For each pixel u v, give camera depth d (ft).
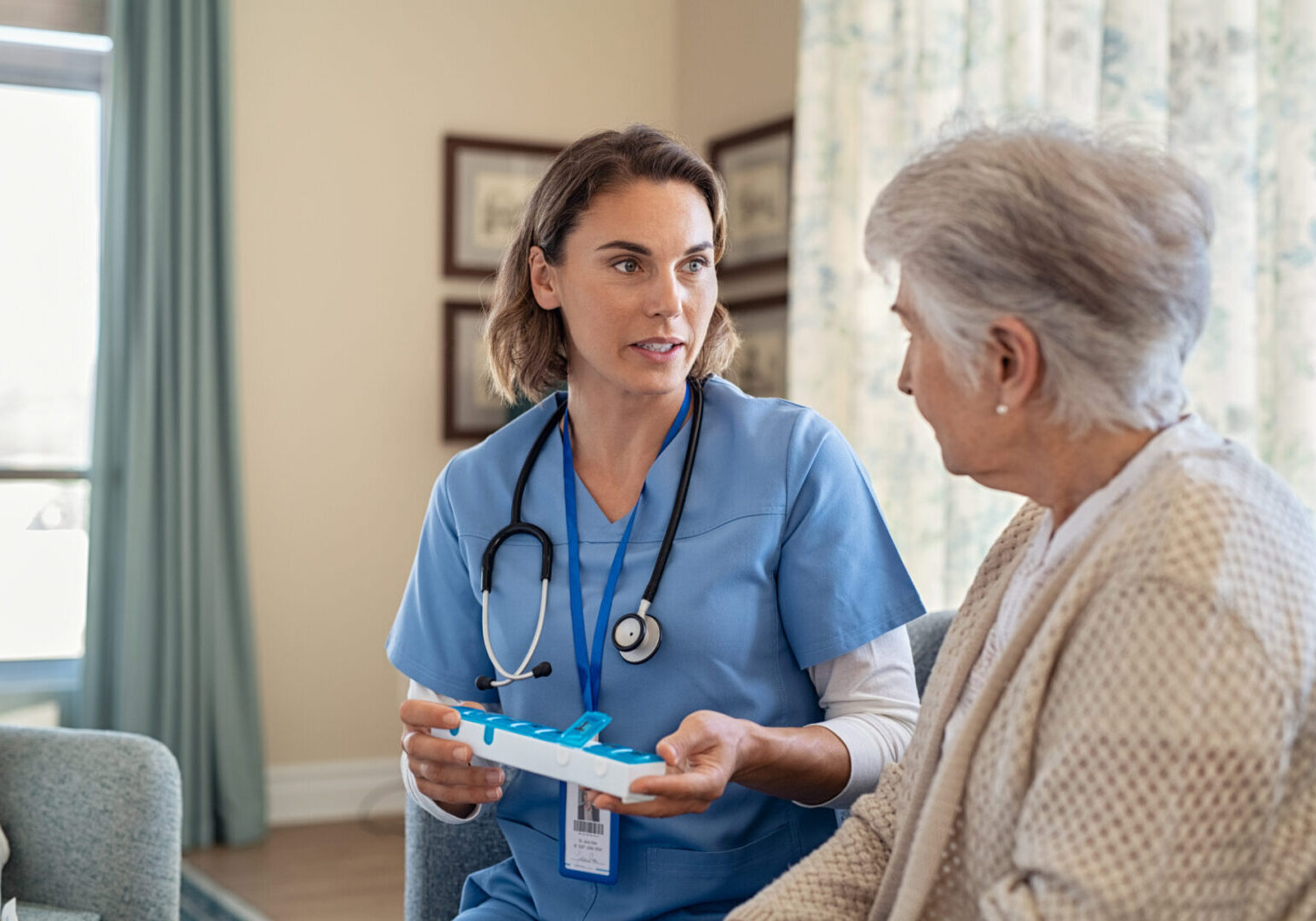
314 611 12.82
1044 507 3.37
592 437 4.94
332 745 12.89
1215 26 6.35
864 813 3.98
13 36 11.94
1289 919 2.77
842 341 10.00
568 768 3.92
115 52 11.68
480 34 13.42
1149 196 2.97
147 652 11.72
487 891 5.06
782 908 3.75
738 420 4.91
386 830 12.44
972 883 3.18
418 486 13.19
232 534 12.15
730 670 4.56
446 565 5.22
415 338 13.16
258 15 12.61
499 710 5.31
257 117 12.60
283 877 11.07
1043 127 3.19
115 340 11.78
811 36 10.05
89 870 5.97
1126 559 2.85
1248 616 2.64
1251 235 6.17
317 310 12.82
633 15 14.05
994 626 3.59
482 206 13.37
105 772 6.04
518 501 4.97
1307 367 5.81
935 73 8.84
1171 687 2.63
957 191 3.08
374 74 13.01
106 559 11.76
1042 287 2.96
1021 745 3.00
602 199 4.52
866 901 3.81
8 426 11.98
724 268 12.82
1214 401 6.22
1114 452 3.16
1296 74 5.85
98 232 12.09
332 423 12.88
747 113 12.76
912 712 4.66
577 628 4.69
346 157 12.92
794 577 4.68
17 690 11.78
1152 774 2.64
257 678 12.21
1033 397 3.12
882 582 4.76
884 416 9.40
